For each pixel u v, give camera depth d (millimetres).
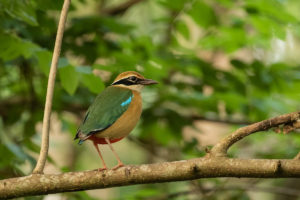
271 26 12328
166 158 15648
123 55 12008
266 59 15461
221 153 6641
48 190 6742
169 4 12625
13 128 14312
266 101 13703
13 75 14383
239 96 13258
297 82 12930
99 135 8430
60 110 13312
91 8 16094
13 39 9586
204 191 13312
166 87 14078
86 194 10930
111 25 12078
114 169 6797
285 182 15648
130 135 15805
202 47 13719
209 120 15367
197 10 12586
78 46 12125
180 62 12586
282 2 12094
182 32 13211
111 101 8586
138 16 18609
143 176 6695
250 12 12344
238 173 6512
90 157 22328
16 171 10984
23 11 9805
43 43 11883
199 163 6586
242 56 17188
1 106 13922
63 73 9016
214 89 13352
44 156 6902
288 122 6699
